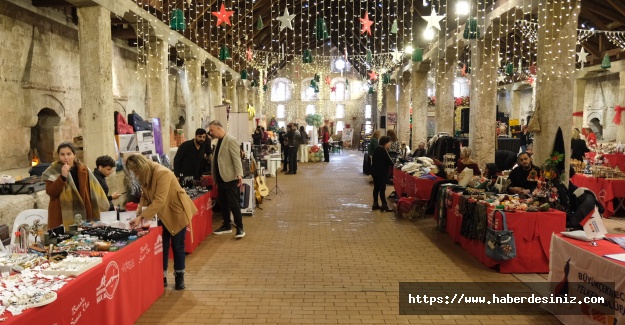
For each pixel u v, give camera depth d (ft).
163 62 34.06
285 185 40.32
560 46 23.57
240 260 17.85
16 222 13.79
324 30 27.99
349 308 13.21
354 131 97.14
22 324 7.32
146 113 45.39
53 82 29.22
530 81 57.52
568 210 17.40
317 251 19.20
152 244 13.42
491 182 21.42
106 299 10.36
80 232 12.41
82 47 23.34
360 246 20.01
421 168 30.09
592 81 58.34
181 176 22.04
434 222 25.05
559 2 23.44
